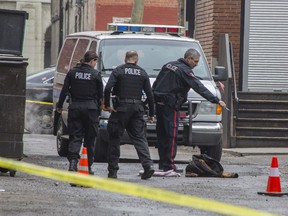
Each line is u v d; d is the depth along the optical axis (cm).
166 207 3703
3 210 3484
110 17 12181
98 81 4822
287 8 8169
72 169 4781
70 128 4819
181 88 5119
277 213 3634
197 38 8731
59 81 6444
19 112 4766
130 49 5953
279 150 7188
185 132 5716
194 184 4662
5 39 4803
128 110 4841
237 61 8175
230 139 7506
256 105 7731
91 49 5978
